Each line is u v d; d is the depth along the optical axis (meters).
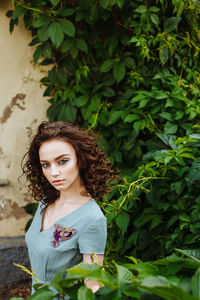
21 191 3.13
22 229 3.19
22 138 3.07
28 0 2.73
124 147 2.74
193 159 2.22
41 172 1.61
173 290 0.60
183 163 2.09
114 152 2.80
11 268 3.09
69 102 2.87
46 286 0.80
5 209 3.12
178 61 2.77
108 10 2.64
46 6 2.75
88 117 2.79
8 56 2.97
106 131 2.87
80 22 2.79
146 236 2.43
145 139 2.81
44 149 1.37
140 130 2.79
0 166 3.09
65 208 1.47
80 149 1.41
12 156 3.08
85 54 2.83
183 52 2.82
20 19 2.91
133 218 2.55
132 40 2.61
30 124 3.06
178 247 2.22
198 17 2.80
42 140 1.38
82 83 2.82
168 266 0.78
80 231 1.38
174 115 2.55
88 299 0.69
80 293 0.69
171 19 2.64
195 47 2.79
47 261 1.40
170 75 2.69
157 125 2.70
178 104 2.55
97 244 1.38
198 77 2.83
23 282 3.13
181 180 2.20
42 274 1.43
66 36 2.73
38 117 3.06
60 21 2.61
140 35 2.66
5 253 3.07
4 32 2.94
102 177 1.58
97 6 2.61
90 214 1.40
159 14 2.74
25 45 2.96
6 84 3.00
